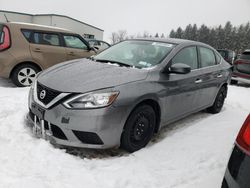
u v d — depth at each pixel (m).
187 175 3.68
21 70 7.38
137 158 3.98
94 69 4.38
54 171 3.44
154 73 4.39
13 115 5.00
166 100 4.52
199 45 5.73
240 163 2.27
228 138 4.98
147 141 4.36
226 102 8.03
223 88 6.61
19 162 3.53
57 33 7.97
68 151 3.99
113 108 3.70
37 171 3.39
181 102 4.97
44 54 7.65
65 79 4.04
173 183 3.47
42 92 4.02
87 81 3.92
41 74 4.49
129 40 5.58
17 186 3.05
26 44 7.39
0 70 7.19
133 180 3.44
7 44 7.16
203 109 6.07
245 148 2.27
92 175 3.45
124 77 4.07
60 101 3.78
